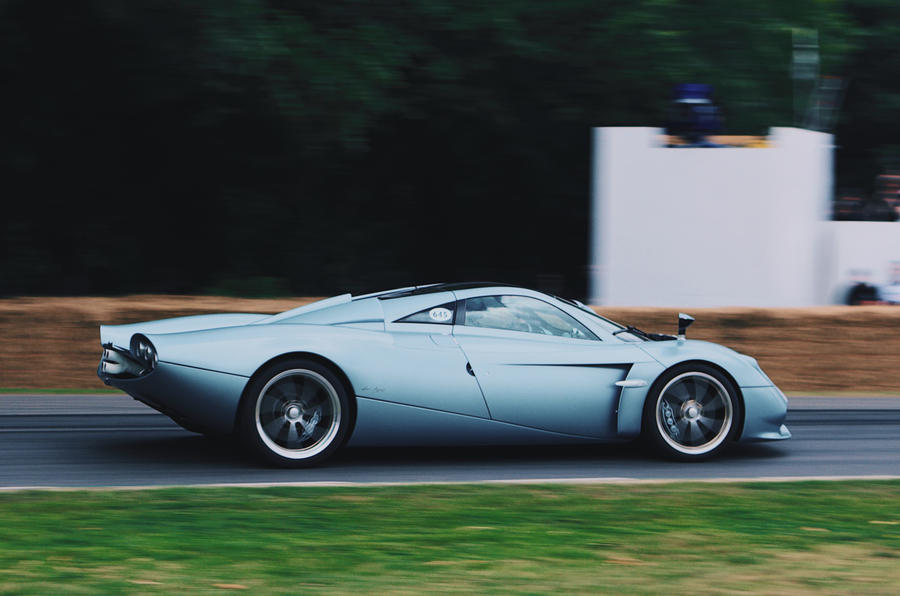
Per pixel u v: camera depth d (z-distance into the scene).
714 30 21.48
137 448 10.98
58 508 7.82
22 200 27.06
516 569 6.35
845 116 28.72
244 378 9.59
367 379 9.84
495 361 10.20
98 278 27.52
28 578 5.97
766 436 10.83
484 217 30.33
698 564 6.55
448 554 6.67
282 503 8.12
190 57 19.70
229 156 27.20
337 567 6.32
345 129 20.53
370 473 9.84
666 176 18.94
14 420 12.93
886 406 15.38
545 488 8.92
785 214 18.84
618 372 10.49
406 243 29.69
